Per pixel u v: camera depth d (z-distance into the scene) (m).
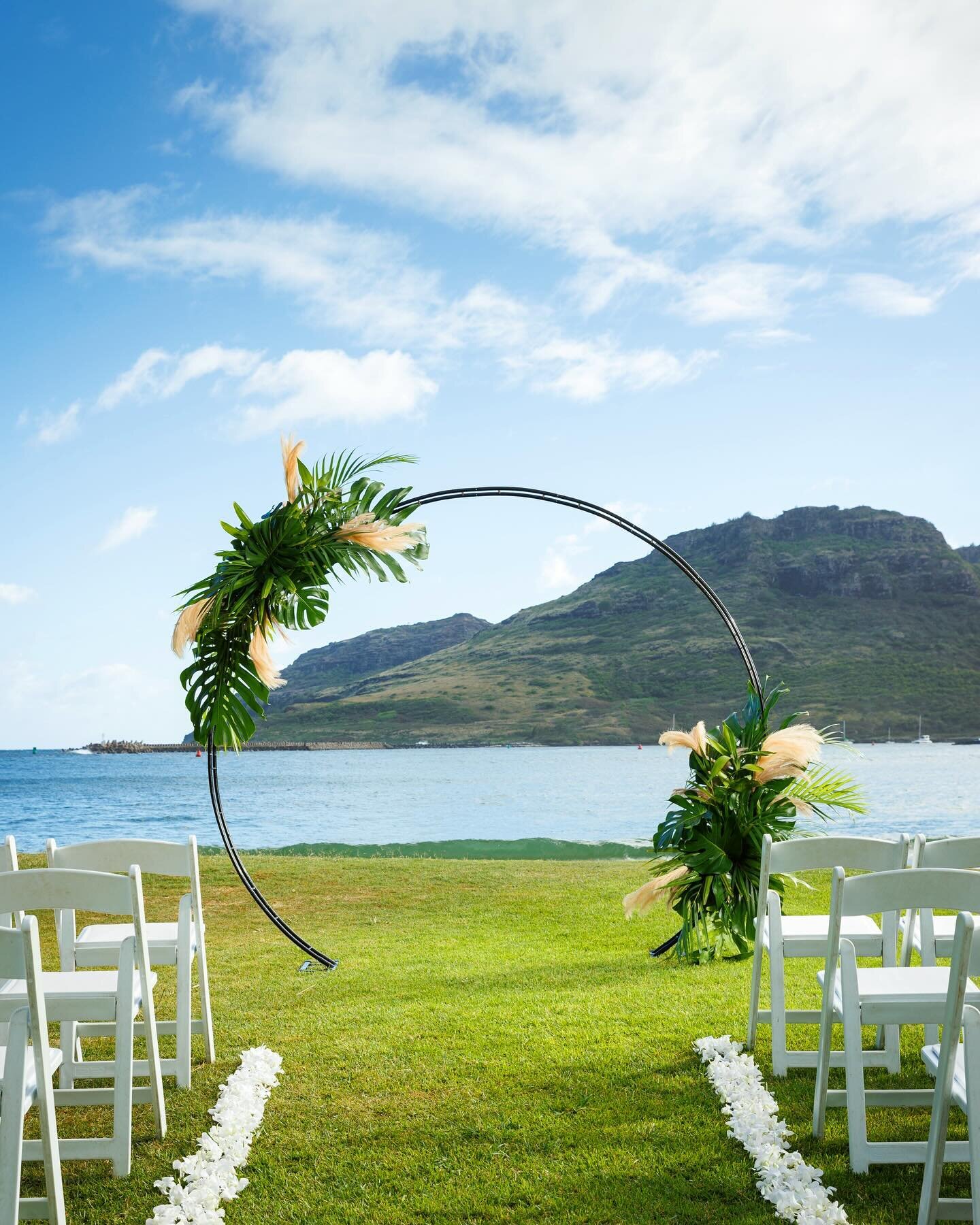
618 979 6.04
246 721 6.30
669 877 6.57
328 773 74.75
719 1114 3.61
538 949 7.42
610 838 25.83
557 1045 4.50
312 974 6.50
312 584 6.27
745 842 6.26
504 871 12.34
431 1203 2.95
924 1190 2.63
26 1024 2.70
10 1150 2.63
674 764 86.00
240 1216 2.91
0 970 2.67
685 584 162.75
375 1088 3.99
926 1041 4.05
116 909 3.25
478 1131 3.50
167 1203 3.01
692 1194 2.97
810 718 118.38
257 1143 3.46
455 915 9.34
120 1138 3.19
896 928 3.88
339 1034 4.80
